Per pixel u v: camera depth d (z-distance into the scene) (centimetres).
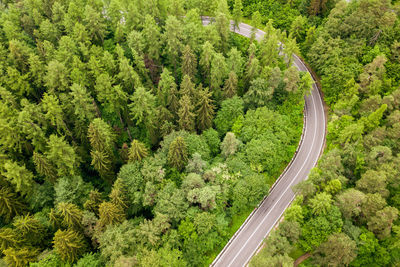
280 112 6444
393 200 4319
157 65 7325
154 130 6438
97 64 6169
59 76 5956
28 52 6788
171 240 4225
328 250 3884
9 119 5609
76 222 4509
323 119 6700
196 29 6850
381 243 3991
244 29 8812
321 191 4616
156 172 5009
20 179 4994
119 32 7369
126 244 4141
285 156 5844
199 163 5097
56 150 5109
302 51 7869
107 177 5744
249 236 4894
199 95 6097
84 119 5922
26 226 4406
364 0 6675
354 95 5697
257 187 4891
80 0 7906
